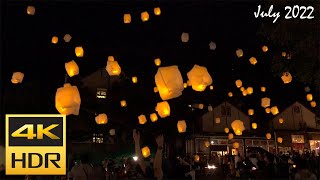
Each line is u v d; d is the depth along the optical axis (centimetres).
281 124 3130
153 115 941
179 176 887
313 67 722
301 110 3189
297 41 699
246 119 3039
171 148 933
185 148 2719
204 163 2323
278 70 781
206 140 2861
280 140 2275
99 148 1772
